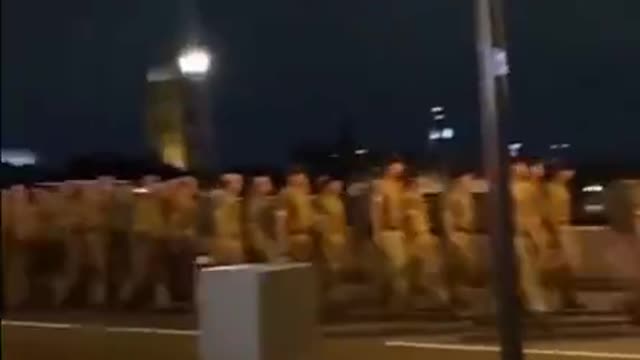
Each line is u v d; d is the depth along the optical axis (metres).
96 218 16.73
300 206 15.22
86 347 12.48
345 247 15.02
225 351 7.60
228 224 15.71
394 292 14.10
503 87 7.44
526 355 10.34
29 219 17.27
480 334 11.85
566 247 13.02
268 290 7.57
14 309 16.67
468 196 13.71
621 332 11.52
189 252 16.03
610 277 13.71
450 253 13.76
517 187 12.88
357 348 11.30
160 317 14.78
